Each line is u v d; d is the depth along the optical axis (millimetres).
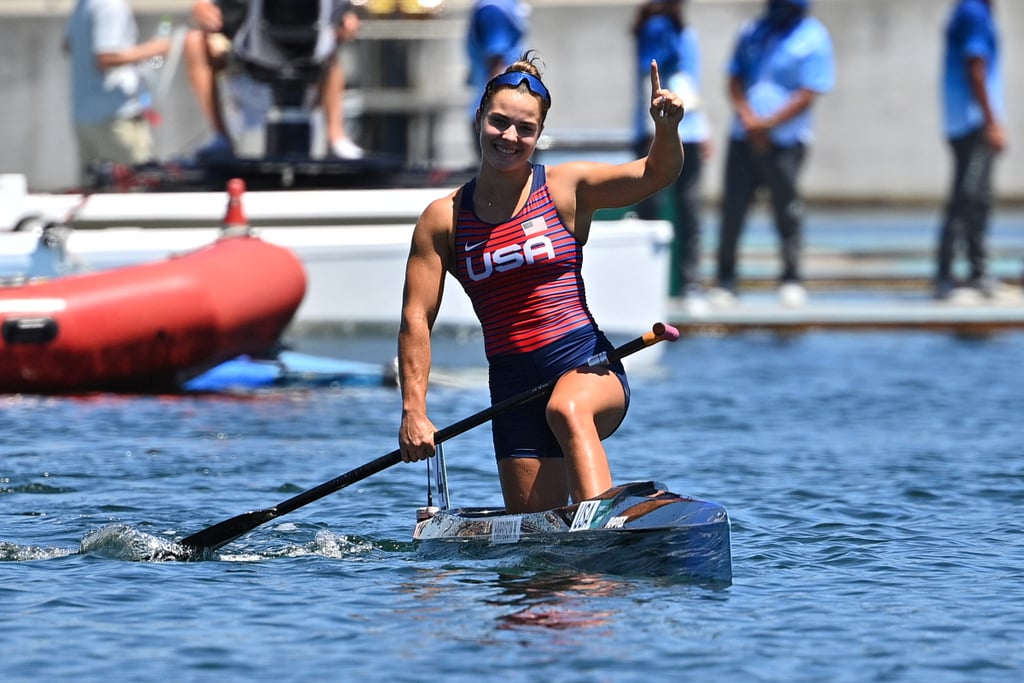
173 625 18062
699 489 26594
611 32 97375
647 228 43094
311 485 26750
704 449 30812
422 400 21031
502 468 21469
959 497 26047
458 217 20922
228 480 27141
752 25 52344
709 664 16641
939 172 98438
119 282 36438
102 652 17031
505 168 20438
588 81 97750
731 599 19203
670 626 17969
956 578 20547
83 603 19000
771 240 81062
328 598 19203
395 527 23531
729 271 55281
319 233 40656
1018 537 23062
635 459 29625
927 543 22609
